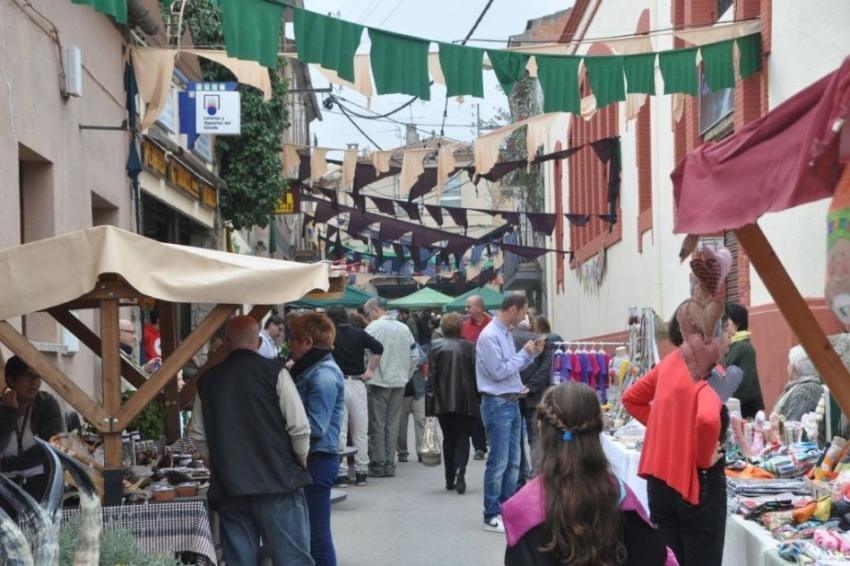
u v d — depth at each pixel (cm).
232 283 623
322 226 4394
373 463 1403
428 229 2448
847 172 354
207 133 1514
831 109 376
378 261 3127
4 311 605
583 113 1386
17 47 927
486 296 3725
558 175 3447
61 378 630
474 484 1334
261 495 628
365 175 1852
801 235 1155
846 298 349
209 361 896
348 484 1338
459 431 1253
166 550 590
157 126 1497
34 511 379
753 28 1256
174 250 624
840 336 848
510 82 1006
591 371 1598
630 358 1159
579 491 373
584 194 2912
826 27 1145
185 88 1548
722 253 589
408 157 1563
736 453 818
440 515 1108
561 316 3472
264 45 845
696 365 583
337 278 784
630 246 2144
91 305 777
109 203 1259
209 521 681
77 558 407
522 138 3600
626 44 1177
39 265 606
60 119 1055
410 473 1453
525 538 377
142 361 1541
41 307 606
